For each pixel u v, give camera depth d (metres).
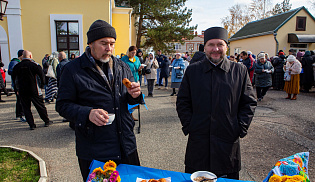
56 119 6.23
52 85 8.05
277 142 4.51
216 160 2.17
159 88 12.09
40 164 3.57
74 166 3.62
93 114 1.71
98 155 1.87
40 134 5.06
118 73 2.04
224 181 1.71
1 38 11.67
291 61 8.44
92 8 11.99
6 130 5.33
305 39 18.28
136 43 25.11
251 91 2.33
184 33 23.58
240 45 24.52
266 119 6.14
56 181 3.20
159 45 23.44
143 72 9.45
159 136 4.86
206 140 2.21
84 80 1.89
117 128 1.95
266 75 8.29
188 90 2.37
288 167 1.70
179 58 9.36
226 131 2.19
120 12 15.35
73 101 1.92
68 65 1.95
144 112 6.91
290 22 19.08
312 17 19.25
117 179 1.56
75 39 12.27
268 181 1.73
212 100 2.19
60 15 11.80
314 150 4.12
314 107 7.44
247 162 3.69
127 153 1.99
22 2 11.52
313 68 10.12
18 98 5.89
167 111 7.01
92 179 1.57
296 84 8.52
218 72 2.23
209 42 2.21
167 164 3.63
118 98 1.98
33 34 11.78
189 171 2.33
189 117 2.33
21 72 5.11
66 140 4.70
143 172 1.83
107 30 1.86
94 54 1.93
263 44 20.72
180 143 4.48
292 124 5.66
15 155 3.91
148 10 22.27
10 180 3.15
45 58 10.31
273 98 9.09
